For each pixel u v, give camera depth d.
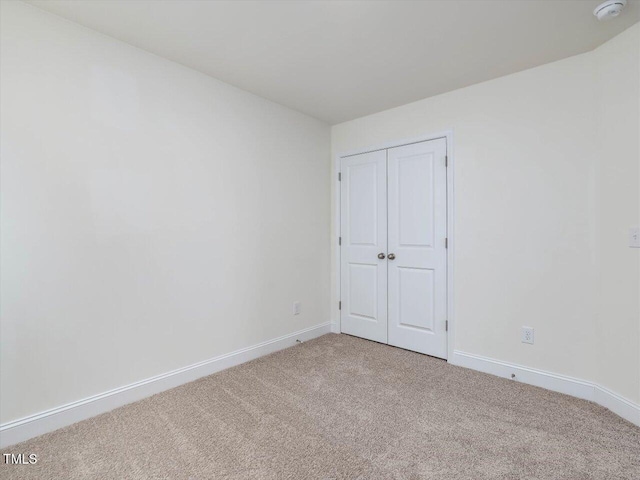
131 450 1.62
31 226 1.72
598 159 2.06
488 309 2.53
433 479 1.43
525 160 2.35
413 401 2.09
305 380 2.40
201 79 2.45
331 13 1.76
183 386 2.30
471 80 2.52
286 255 3.12
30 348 1.72
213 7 1.72
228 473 1.47
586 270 2.12
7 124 1.65
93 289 1.94
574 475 1.45
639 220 1.81
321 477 1.45
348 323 3.51
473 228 2.60
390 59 2.23
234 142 2.67
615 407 1.94
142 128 2.13
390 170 3.13
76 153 1.87
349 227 3.48
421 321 2.93
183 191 2.35
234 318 2.68
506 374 2.43
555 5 1.68
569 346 2.19
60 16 1.80
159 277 2.22
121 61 2.04
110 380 2.00
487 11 1.73
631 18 1.76
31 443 1.67
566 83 2.19
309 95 2.82
